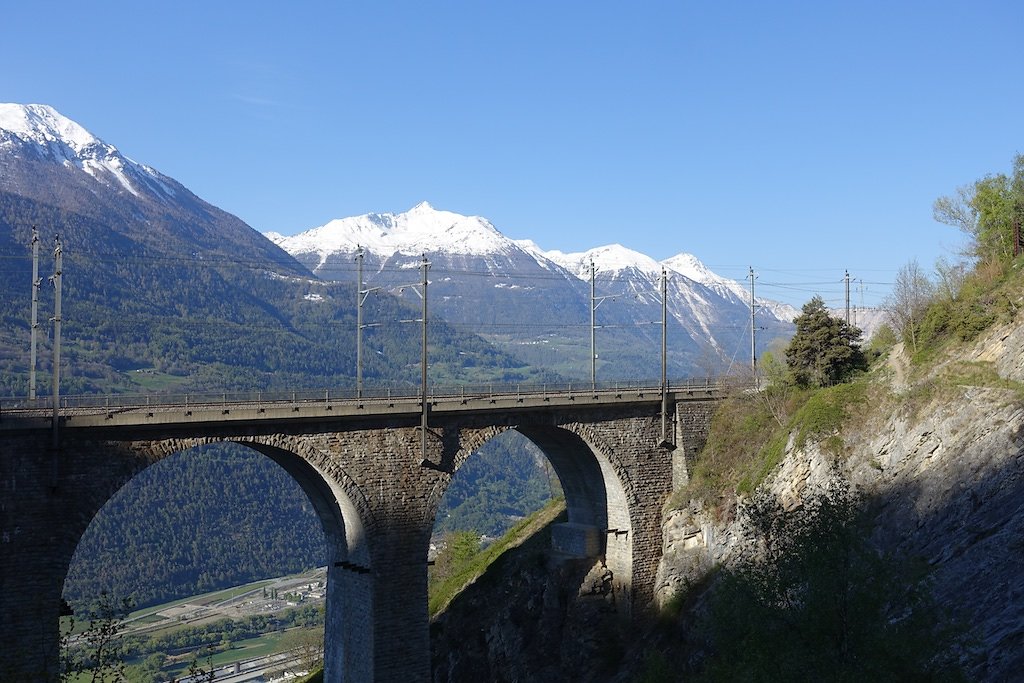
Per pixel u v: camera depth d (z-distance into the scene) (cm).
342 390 5712
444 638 7556
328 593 6041
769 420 6794
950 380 5459
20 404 4872
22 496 4375
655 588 6675
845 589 3347
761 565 3741
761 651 3312
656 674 4428
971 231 7362
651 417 6838
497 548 8394
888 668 3097
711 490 6619
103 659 3397
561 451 6919
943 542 4591
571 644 6644
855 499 3756
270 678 12506
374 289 5997
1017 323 5353
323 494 5700
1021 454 4428
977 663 3791
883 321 9194
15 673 3881
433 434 5647
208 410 4838
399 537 5519
